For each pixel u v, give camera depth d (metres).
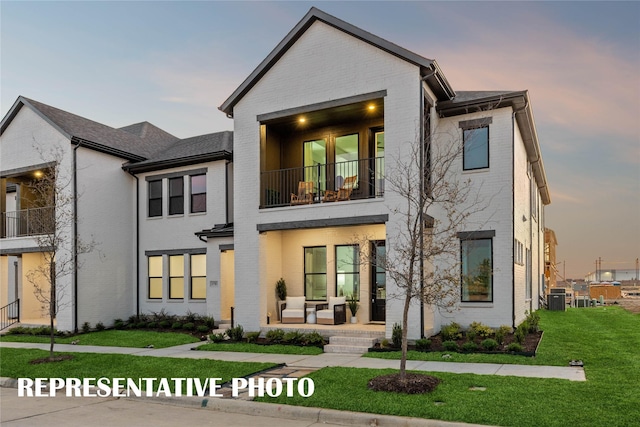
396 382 8.36
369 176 16.02
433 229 14.31
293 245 16.91
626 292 39.38
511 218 14.38
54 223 13.93
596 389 7.86
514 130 14.90
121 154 21.05
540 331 14.71
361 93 14.06
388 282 13.20
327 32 14.77
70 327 18.56
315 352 12.62
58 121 20.02
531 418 6.54
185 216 20.38
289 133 17.69
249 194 15.79
